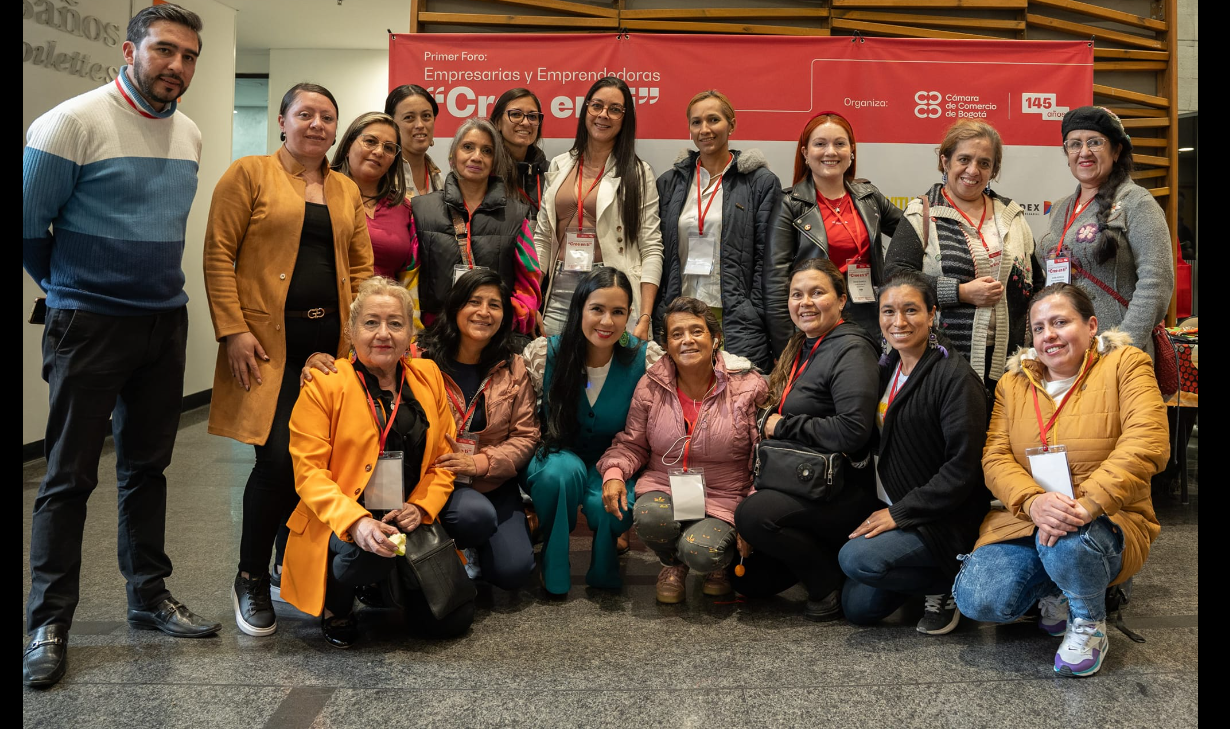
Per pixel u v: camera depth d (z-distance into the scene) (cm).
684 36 420
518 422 287
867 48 421
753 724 192
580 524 396
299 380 260
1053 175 428
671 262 355
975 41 422
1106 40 470
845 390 259
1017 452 241
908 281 252
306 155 260
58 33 476
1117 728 190
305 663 226
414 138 358
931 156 426
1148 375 228
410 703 202
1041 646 240
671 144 425
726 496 282
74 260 216
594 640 244
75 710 196
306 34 812
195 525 364
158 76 216
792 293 278
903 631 253
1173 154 477
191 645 237
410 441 249
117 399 238
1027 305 317
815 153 330
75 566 221
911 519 243
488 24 447
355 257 280
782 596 288
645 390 287
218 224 249
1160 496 434
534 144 380
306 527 237
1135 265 309
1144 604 275
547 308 356
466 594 239
